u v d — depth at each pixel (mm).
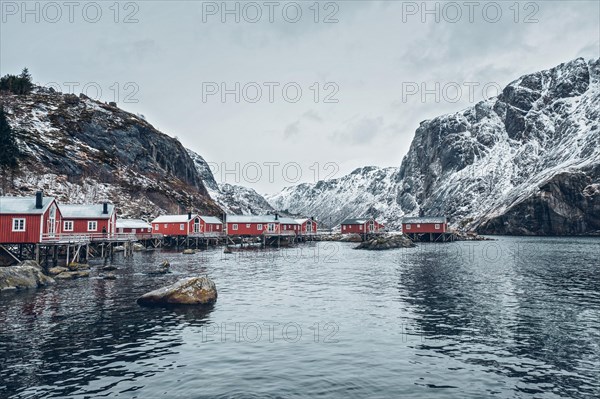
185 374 15406
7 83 130250
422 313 25422
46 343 18938
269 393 13797
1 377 15031
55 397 13438
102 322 22766
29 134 103312
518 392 13992
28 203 45625
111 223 67938
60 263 50062
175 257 65500
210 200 155875
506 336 20406
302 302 28781
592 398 13555
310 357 17344
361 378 15125
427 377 15242
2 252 44281
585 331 21266
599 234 150125
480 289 34219
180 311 25641
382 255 70812
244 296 31047
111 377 15086
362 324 22703
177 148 159000
